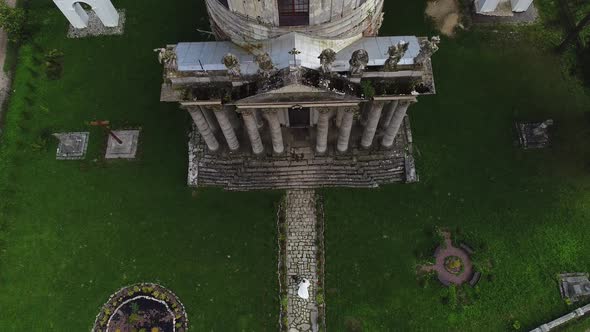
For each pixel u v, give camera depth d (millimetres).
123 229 50625
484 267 48250
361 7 39938
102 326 47531
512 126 53594
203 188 52125
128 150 53188
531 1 56875
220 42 42969
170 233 50406
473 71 55906
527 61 56406
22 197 52062
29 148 54062
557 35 57562
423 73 39938
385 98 40562
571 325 46562
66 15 56562
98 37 58844
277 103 39438
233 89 39781
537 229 49750
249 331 46719
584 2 59188
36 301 48375
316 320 46844
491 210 50375
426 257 48469
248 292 47969
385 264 48531
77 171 52938
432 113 53938
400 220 50156
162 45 58062
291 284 48156
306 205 51031
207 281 48562
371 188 51438
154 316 47625
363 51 36625
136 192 51969
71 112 55500
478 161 52188
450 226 49812
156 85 56250
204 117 46188
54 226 50844
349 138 51469
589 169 51656
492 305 47062
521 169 51938
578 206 50656
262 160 51844
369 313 46906
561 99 54719
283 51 39062
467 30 57781
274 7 37469
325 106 40562
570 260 48594
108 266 49344
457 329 46375
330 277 48188
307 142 52062
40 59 58281
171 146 53625
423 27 57938
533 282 47812
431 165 51906
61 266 49469
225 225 50531
